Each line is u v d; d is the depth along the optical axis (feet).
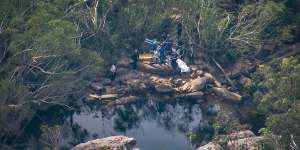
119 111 232.32
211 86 244.63
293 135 164.25
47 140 188.85
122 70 248.93
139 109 235.20
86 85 222.89
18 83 196.54
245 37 250.37
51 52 190.80
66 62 198.08
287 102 167.02
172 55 253.65
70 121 222.89
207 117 227.40
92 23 239.91
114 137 197.36
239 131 205.05
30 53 187.83
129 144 196.24
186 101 239.30
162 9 252.62
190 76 250.37
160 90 241.14
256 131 211.61
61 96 205.46
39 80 207.62
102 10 244.42
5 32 187.93
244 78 250.57
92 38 240.32
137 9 249.34
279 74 177.68
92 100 232.94
